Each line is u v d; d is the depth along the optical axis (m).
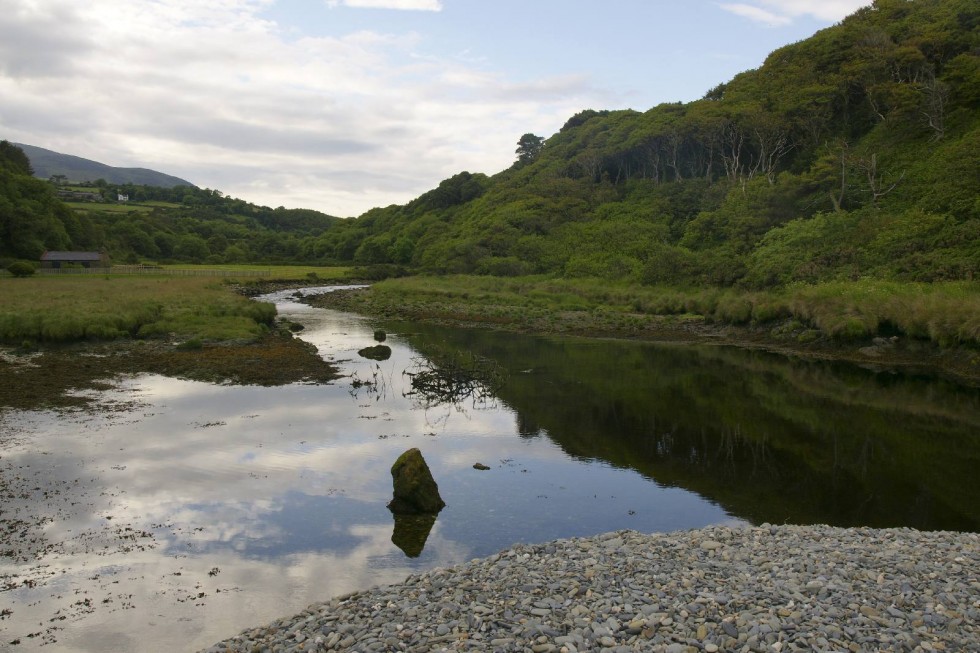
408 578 10.66
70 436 19.69
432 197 163.12
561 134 159.38
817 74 88.44
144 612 10.51
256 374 29.41
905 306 34.19
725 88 112.44
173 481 16.38
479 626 8.23
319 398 25.58
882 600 8.59
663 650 7.37
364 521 14.37
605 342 41.69
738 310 43.47
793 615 8.05
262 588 11.36
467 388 27.95
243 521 14.19
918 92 69.38
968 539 11.79
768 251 56.50
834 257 49.78
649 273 63.59
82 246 109.19
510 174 153.50
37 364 29.69
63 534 13.29
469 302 62.72
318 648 8.18
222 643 8.70
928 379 29.62
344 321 52.12
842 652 7.20
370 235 165.88
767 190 72.06
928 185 57.38
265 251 160.38
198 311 44.66
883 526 14.41
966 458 19.17
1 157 121.50
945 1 89.25
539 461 18.83
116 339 36.25
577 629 7.96
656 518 14.84
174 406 23.61
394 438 20.64
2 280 68.88
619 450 19.94
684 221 87.12
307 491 15.98
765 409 24.89
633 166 118.38
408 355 36.00
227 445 19.31
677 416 23.91
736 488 16.83
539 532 13.98
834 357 34.91
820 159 71.75
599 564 10.32
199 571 11.95
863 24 91.81
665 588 9.14
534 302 60.66
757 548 11.10
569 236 92.94
